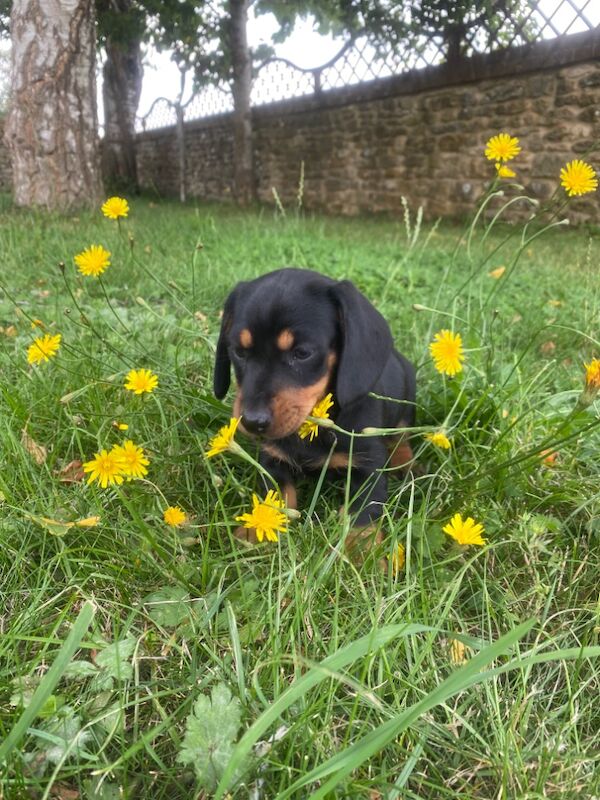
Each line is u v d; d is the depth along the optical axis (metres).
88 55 1.46
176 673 0.28
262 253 1.12
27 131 1.44
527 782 0.23
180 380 0.47
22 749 0.24
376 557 0.33
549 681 0.29
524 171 1.75
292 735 0.23
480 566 0.35
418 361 0.58
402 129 2.12
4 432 0.42
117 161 3.46
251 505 0.39
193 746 0.23
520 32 1.73
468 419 0.44
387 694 0.27
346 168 2.40
